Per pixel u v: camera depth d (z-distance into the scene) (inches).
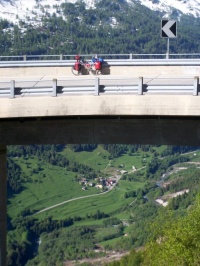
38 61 1814.7
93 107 1375.5
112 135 1428.4
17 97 1396.4
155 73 1764.3
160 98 1350.9
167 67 1759.4
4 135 1456.7
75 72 1803.6
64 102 1381.6
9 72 1817.2
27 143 1457.9
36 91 1392.7
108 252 5890.8
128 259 3855.8
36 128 1445.6
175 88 1349.7
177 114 1349.7
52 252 6082.7
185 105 1343.5
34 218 7298.2
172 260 1505.9
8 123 1449.3
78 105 1379.2
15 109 1395.2
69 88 1385.3
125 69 1786.4
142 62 1775.3
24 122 1446.9
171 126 1398.9
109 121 1421.0
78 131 1437.0
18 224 7007.9
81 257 5856.3
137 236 6008.9
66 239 6471.5
